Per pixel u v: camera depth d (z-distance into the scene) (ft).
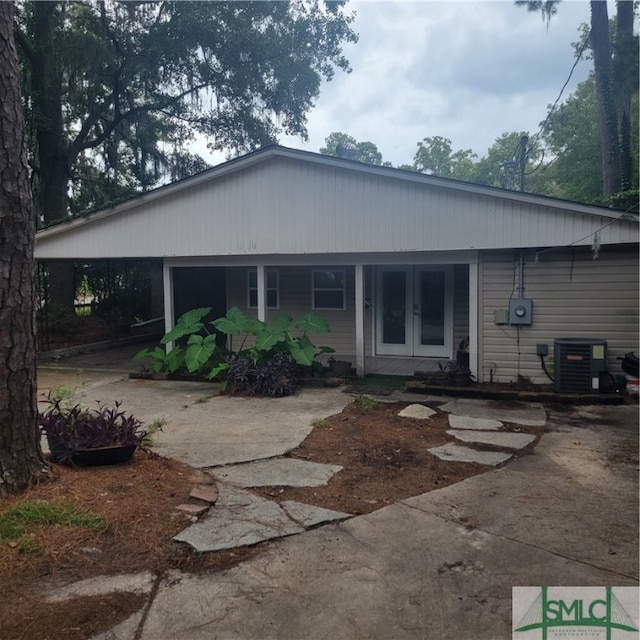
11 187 10.68
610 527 10.90
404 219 26.14
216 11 50.88
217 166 28.84
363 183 26.84
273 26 54.49
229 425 19.10
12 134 10.69
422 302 34.37
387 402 23.07
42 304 46.26
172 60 51.62
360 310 28.53
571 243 23.40
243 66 52.70
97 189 60.08
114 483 12.28
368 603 8.18
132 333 50.90
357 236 27.07
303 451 16.02
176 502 11.68
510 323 25.27
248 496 12.32
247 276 38.55
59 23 47.37
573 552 9.84
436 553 9.77
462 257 26.22
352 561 9.44
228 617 7.75
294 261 29.53
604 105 33.60
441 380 26.12
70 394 17.98
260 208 28.86
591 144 73.36
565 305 24.66
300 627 7.56
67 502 10.76
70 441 13.24
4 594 8.05
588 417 20.34
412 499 12.35
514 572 9.12
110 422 14.10
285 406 22.30
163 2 49.85
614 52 27.14
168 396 24.68
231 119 58.18
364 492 12.79
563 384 23.62
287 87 56.34
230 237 29.50
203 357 27.09
